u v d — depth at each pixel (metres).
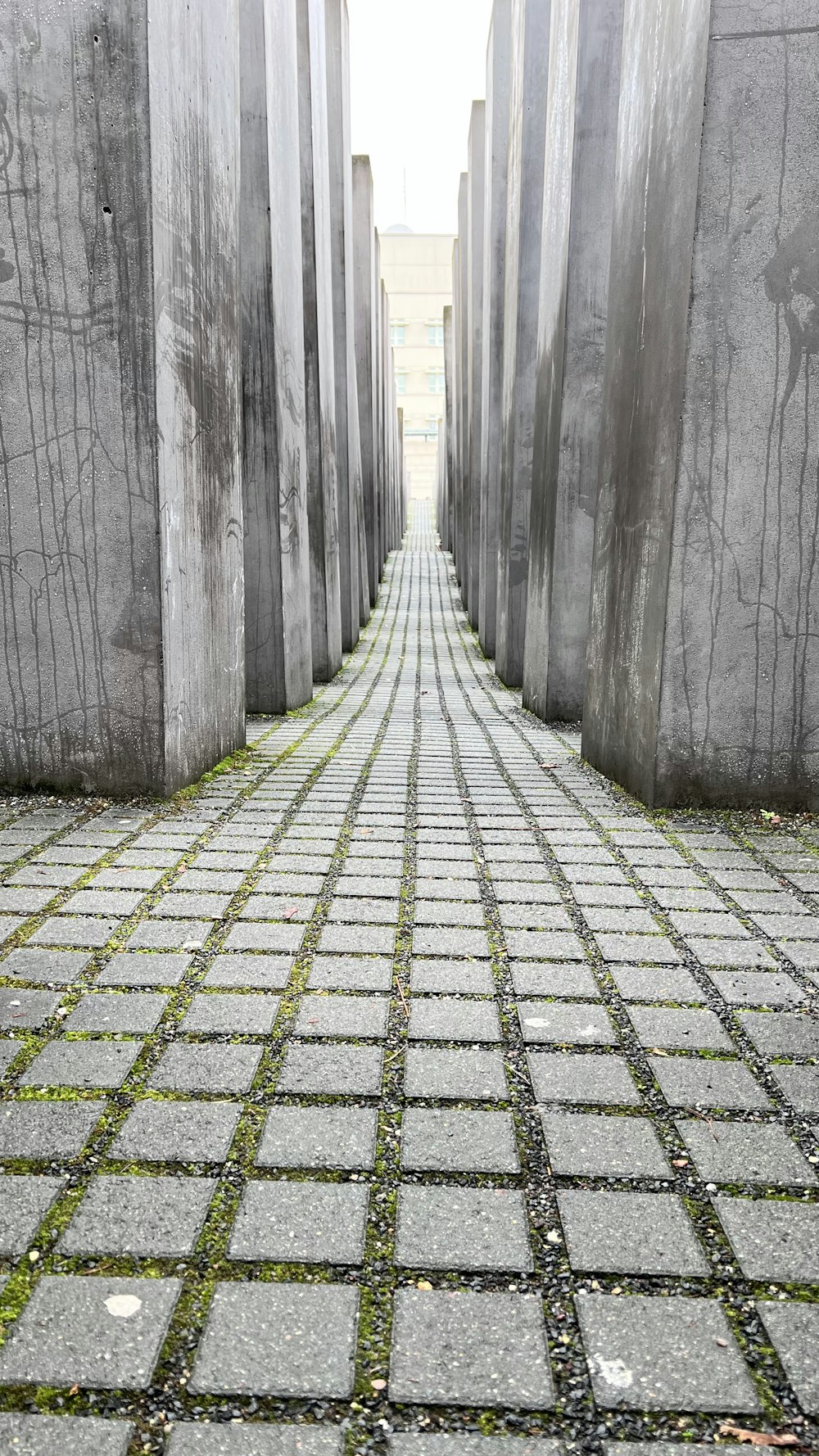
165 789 4.82
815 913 3.44
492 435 13.46
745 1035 2.53
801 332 4.35
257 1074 2.26
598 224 7.34
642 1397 1.40
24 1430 1.32
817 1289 1.63
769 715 4.78
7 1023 2.48
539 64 9.28
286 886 3.59
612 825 4.64
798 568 4.61
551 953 3.03
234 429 5.87
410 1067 2.31
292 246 8.41
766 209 4.24
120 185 4.21
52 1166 1.90
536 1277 1.64
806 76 4.12
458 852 4.11
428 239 62.75
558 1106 2.16
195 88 4.82
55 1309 1.54
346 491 14.04
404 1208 1.80
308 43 9.46
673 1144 2.04
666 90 4.73
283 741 6.96
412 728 7.82
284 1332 1.50
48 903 3.35
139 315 4.30
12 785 4.87
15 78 4.17
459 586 23.11
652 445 4.92
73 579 4.61
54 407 4.43
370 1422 1.35
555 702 8.13
